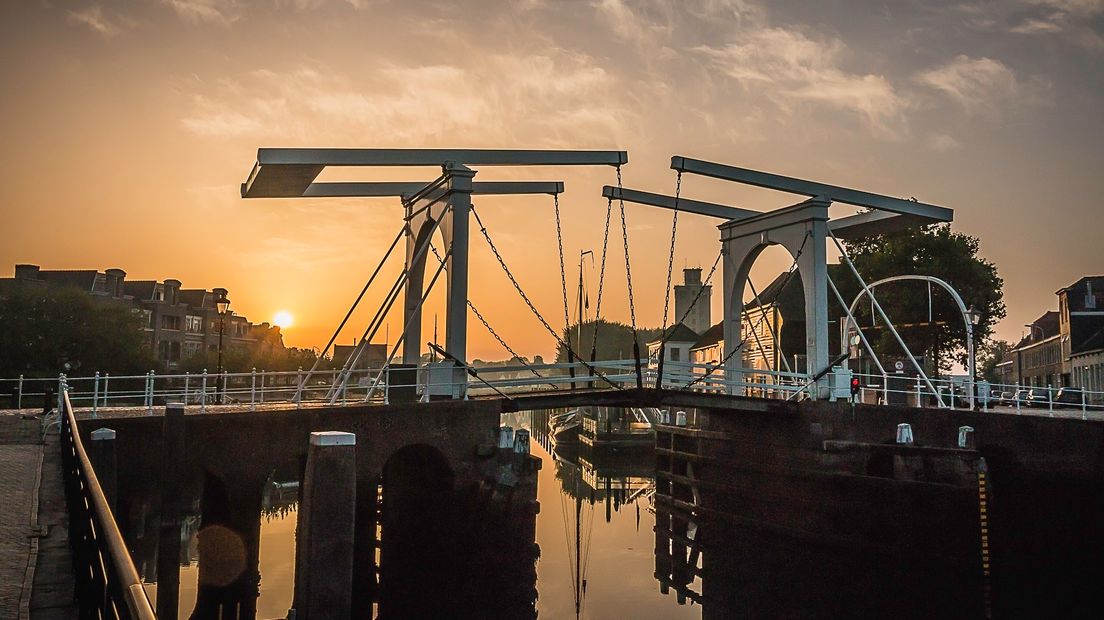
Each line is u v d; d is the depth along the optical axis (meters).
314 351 97.44
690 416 42.50
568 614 17.36
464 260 21.97
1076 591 18.98
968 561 18.64
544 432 75.81
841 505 21.73
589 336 94.06
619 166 23.89
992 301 42.81
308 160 20.91
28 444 16.11
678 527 28.23
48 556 8.48
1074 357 53.66
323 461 12.34
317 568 12.12
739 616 17.22
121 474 16.55
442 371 21.66
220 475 17.34
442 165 22.23
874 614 17.09
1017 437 20.64
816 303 25.70
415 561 21.41
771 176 25.52
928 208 27.52
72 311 45.75
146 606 2.93
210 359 58.12
